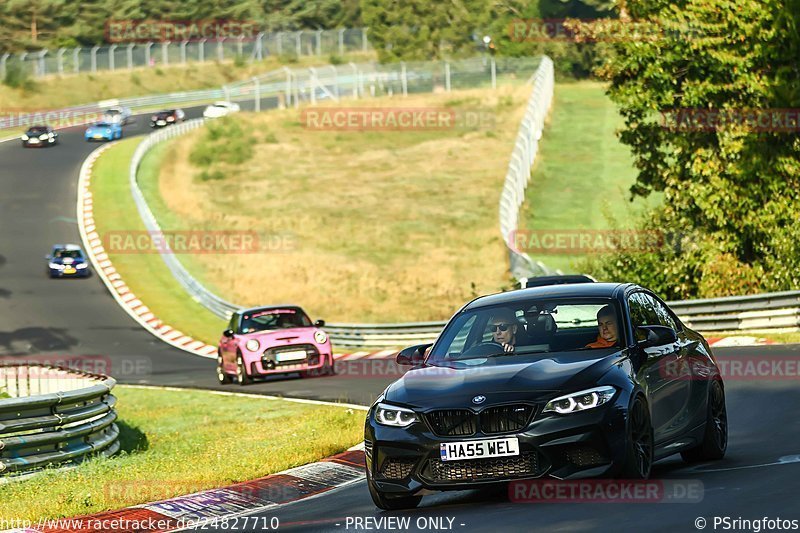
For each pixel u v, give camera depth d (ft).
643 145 378.73
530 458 98.48
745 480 102.83
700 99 358.02
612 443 98.32
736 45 352.28
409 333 417.90
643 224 385.50
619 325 109.60
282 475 147.13
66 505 130.00
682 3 362.53
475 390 101.81
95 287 618.44
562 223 628.28
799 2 344.90
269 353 309.63
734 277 356.59
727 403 180.34
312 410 233.76
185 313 566.77
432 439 100.83
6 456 158.51
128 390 336.90
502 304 116.06
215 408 262.06
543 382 100.83
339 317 543.80
